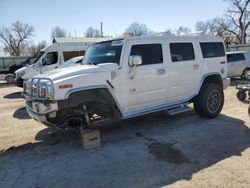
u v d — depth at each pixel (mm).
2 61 32312
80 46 15305
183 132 6012
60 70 5270
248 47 31734
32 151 5258
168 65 6168
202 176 3961
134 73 5605
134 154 4867
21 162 4746
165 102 6293
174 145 5238
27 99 5566
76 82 4891
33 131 6676
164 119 7133
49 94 4734
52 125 5180
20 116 8516
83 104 5285
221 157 4602
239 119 6949
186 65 6508
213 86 6992
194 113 7621
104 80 5195
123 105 5559
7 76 22609
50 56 14469
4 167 4570
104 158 4742
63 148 5324
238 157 4582
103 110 5527
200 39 6922
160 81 6055
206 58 6957
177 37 6465
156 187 3705
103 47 5984
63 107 4957
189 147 5105
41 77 5109
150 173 4105
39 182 3982
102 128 6562
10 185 3934
